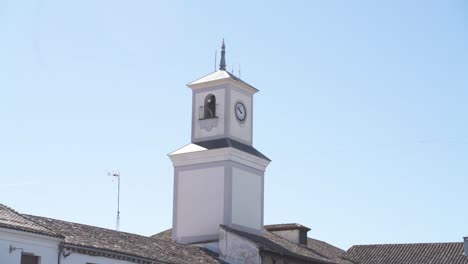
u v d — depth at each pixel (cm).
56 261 3684
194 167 5372
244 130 5559
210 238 5181
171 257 4409
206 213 5253
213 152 5294
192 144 5462
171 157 5450
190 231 5278
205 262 4653
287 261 5159
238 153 5322
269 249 4928
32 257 3594
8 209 3825
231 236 5025
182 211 5344
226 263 4884
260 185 5531
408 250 6650
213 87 5509
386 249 6712
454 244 6638
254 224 5425
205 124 5475
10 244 3475
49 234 3634
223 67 5653
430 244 6706
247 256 4925
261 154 5603
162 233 5738
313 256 5472
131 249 4166
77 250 3781
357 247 6812
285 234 6016
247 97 5647
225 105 5438
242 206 5322
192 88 5594
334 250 6625
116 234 4369
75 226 4134
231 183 5238
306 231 6112
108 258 3947
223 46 5712
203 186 5306
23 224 3628
